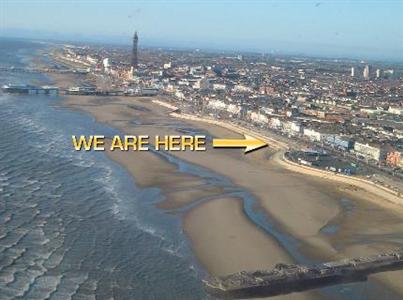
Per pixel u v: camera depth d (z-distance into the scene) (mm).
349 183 176250
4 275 97125
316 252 120062
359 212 148625
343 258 116625
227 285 98500
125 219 131625
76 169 171125
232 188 164750
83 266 104312
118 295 95125
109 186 156625
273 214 143250
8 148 189625
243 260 113438
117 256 110438
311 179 180375
